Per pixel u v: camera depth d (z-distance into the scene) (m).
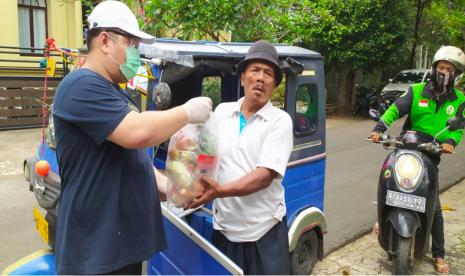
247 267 2.44
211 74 3.66
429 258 4.02
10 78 10.65
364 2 12.75
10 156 8.20
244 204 2.38
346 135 11.33
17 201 5.68
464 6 22.39
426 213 3.44
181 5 5.41
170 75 2.87
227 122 2.44
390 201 3.42
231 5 5.45
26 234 4.57
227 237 2.46
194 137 2.06
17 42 12.41
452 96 3.52
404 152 3.52
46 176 2.84
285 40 6.41
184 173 2.04
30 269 2.56
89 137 1.84
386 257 4.13
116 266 1.89
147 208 2.01
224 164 2.38
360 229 4.79
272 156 2.23
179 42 3.22
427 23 17.30
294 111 3.30
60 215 1.92
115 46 1.88
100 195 1.86
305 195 3.51
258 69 2.32
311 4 7.12
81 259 1.86
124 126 1.75
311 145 3.52
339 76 15.68
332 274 3.79
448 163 7.91
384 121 3.67
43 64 3.18
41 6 13.23
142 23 5.53
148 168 2.07
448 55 3.39
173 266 2.42
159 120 1.78
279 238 2.46
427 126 3.63
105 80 1.84
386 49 13.48
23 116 10.98
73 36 13.77
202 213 3.00
